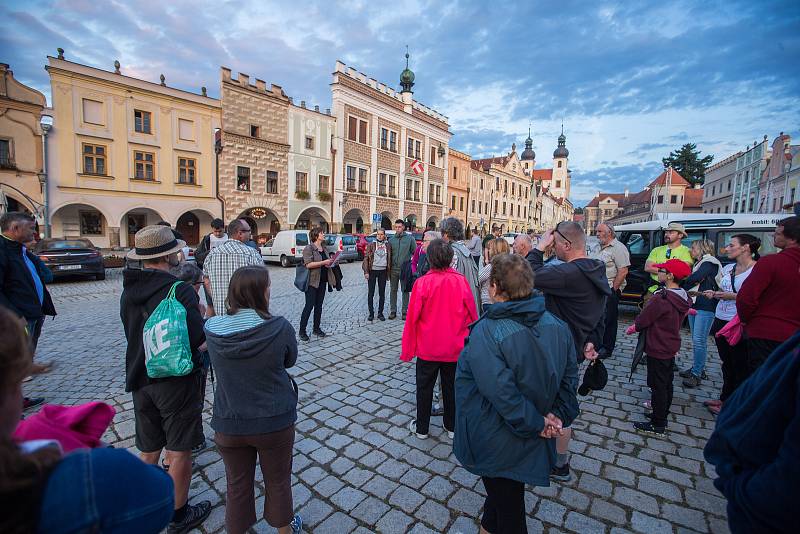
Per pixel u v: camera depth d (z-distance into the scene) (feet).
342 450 10.72
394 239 26.07
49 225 60.44
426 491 9.06
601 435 11.51
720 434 4.06
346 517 8.25
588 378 9.96
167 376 7.27
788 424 3.43
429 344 10.52
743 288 9.93
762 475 3.38
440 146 128.98
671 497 8.85
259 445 6.71
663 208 196.95
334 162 94.84
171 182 71.77
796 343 3.70
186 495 7.84
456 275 10.69
